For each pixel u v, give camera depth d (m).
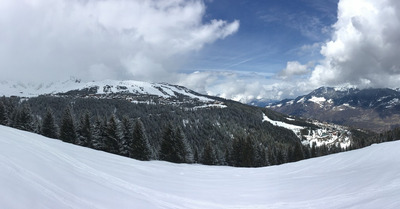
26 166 6.22
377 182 10.10
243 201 10.59
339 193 9.81
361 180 11.07
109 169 12.20
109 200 6.58
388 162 13.60
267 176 18.27
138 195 8.36
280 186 13.34
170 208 7.98
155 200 8.51
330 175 14.33
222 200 10.67
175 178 15.26
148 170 15.94
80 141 48.12
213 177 17.86
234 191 12.71
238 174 20.17
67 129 46.59
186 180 15.16
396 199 6.98
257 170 22.89
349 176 12.59
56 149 11.95
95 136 45.06
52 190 5.42
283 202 9.96
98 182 8.07
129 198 7.45
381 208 6.55
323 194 10.23
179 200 9.57
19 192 4.39
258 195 11.67
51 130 49.19
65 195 5.54
